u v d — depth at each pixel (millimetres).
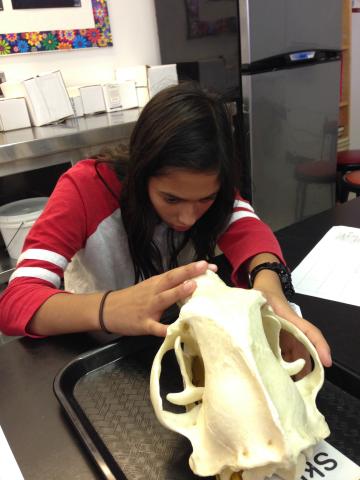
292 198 1897
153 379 348
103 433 390
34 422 411
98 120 1468
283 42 1632
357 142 2949
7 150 1127
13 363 501
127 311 489
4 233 1279
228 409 303
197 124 526
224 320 343
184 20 1759
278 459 281
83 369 468
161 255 760
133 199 637
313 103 1838
